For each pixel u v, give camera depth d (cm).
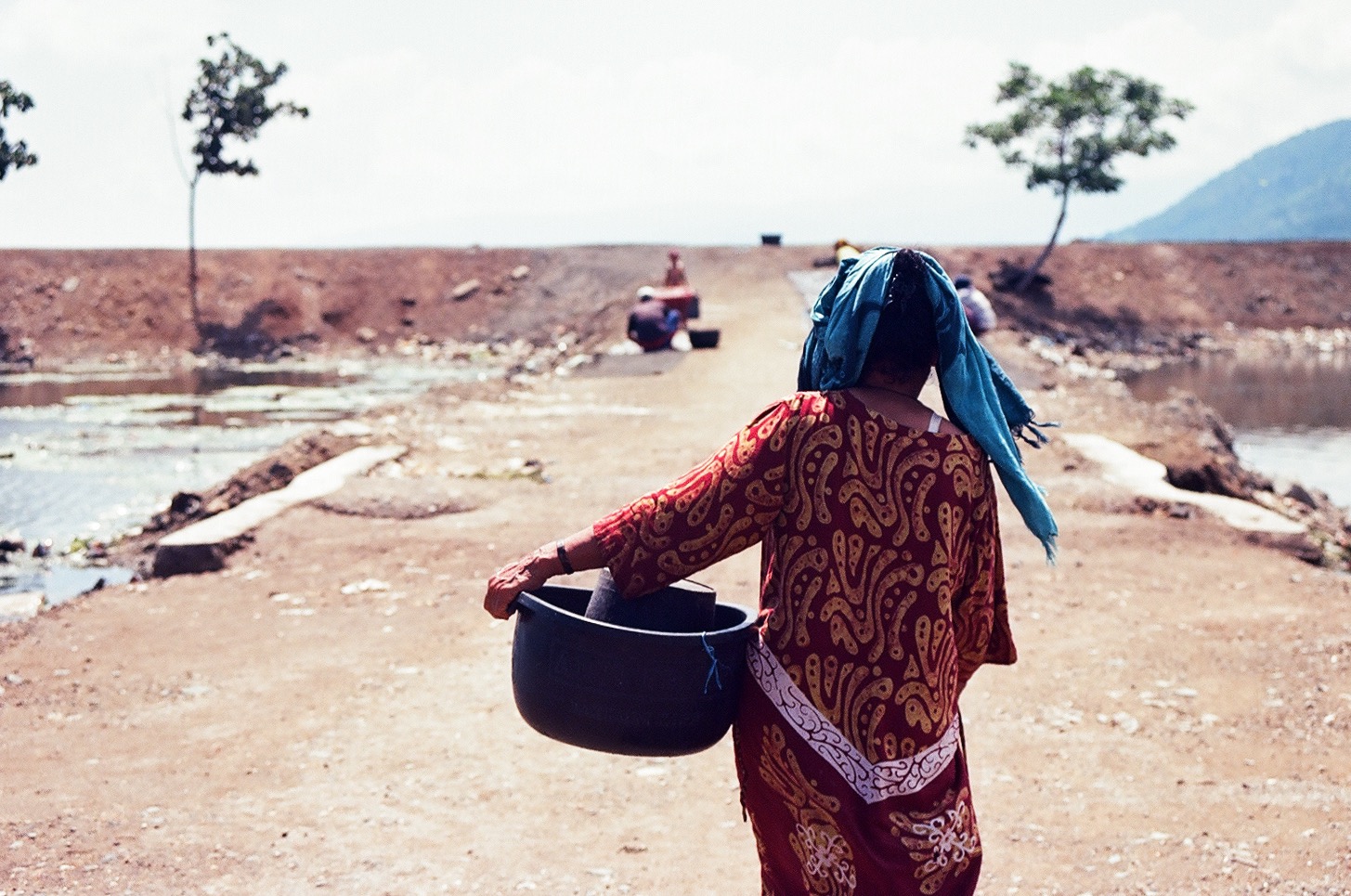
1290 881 452
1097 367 3762
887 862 254
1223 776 565
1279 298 4709
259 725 626
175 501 1343
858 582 255
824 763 256
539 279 4269
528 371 2733
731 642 265
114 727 626
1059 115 4281
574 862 471
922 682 256
